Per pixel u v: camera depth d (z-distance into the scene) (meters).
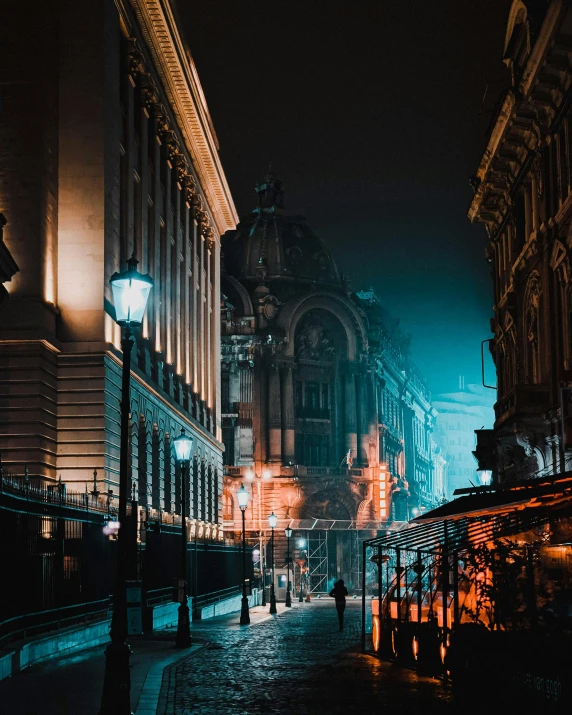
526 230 42.22
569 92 34.84
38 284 45.38
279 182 124.00
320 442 117.12
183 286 72.06
